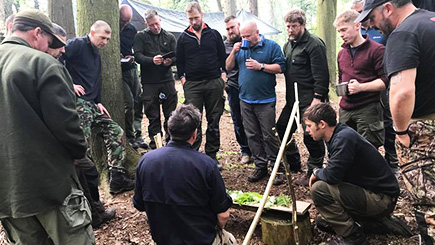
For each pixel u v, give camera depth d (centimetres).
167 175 201
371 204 261
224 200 211
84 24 425
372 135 337
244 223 318
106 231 316
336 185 264
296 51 383
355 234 267
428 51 200
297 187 386
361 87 324
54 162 202
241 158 521
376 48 319
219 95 441
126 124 524
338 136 262
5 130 191
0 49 205
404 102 202
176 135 210
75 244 212
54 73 199
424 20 202
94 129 386
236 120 488
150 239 297
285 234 272
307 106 387
